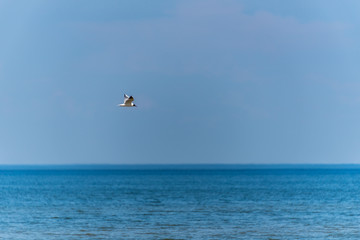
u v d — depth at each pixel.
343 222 191.50
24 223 191.38
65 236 163.50
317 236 162.50
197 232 170.38
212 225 184.62
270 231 171.88
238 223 189.25
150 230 174.12
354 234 165.75
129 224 187.62
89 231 172.62
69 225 185.62
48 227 181.38
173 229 176.12
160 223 189.50
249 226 182.12
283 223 189.00
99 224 187.88
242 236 163.00
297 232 169.50
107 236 163.75
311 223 188.75
